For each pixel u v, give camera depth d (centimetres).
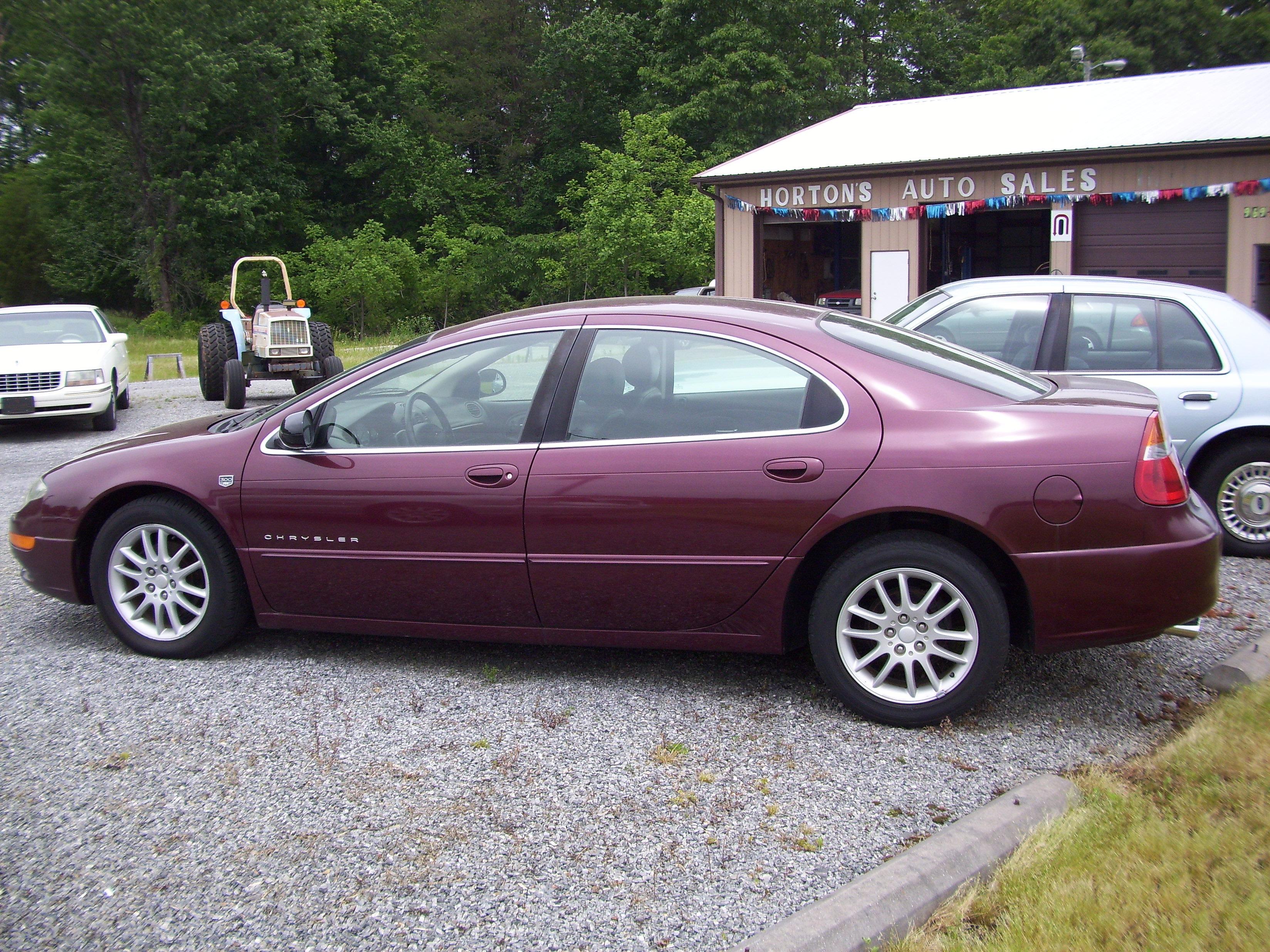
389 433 440
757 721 395
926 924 259
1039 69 4369
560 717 401
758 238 1825
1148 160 1491
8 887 292
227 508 447
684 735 384
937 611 384
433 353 439
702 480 396
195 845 312
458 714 405
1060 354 647
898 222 1700
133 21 3547
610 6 4759
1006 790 337
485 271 4231
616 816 325
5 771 361
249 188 3962
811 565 402
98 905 282
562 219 4631
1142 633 375
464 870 296
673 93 4238
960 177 1634
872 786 342
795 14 4122
